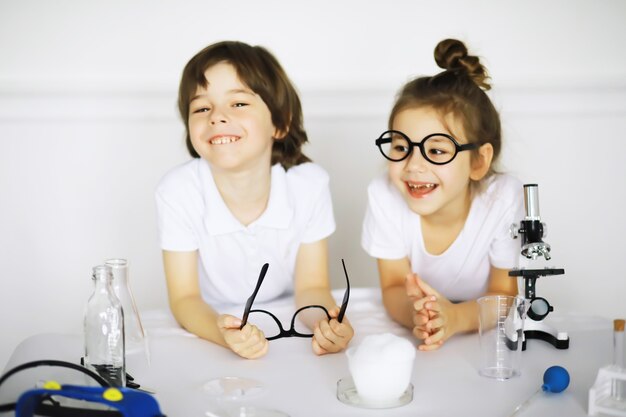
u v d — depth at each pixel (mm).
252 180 1567
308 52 2656
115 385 1047
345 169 2660
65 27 2576
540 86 2680
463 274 1669
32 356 1193
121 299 1199
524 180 2689
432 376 1140
